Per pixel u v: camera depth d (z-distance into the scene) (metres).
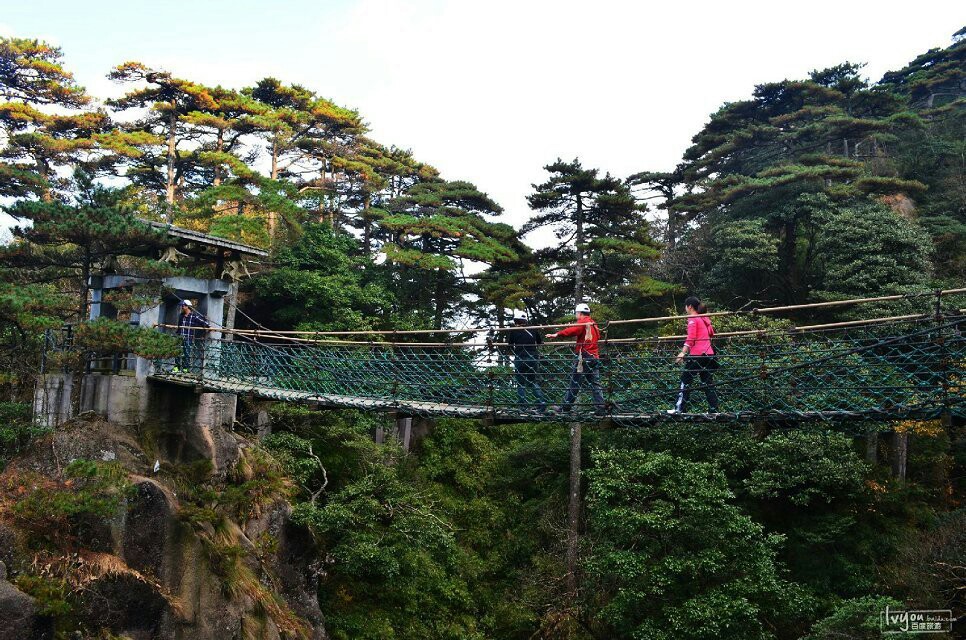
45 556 10.53
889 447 21.33
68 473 10.86
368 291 25.94
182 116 28.44
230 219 23.58
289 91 32.66
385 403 10.91
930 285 24.47
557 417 9.62
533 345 10.24
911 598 16.45
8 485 11.28
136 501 11.78
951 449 21.47
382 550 17.09
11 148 27.28
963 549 17.17
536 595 19.33
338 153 33.66
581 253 26.16
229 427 15.68
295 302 24.17
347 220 35.91
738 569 16.22
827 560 18.38
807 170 28.19
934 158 35.25
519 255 28.50
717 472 17.16
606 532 18.08
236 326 24.77
